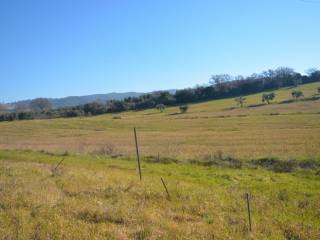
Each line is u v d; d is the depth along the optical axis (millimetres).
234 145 47094
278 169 29984
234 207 17406
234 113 106750
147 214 14891
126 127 89938
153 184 21203
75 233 12516
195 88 172250
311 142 45250
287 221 15680
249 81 178125
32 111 148125
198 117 102812
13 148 48750
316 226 15148
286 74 182500
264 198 19422
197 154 38188
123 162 34469
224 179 25875
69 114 145375
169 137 63469
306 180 25641
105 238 12266
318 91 136625
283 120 79812
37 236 12031
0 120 138500
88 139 67812
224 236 13164
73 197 17281
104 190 18797
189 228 13648
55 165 28125
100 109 155500
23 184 19109
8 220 13461
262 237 13523
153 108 156375
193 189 20547
